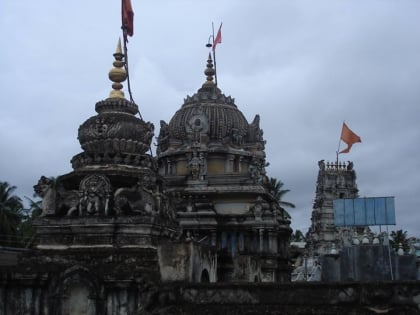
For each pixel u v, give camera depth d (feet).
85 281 67.56
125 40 95.96
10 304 67.41
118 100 86.63
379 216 74.59
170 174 162.09
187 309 49.34
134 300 66.23
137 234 72.74
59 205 76.33
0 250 101.50
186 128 163.63
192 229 140.87
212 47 187.83
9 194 179.01
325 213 263.49
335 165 274.77
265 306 48.60
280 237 156.46
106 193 74.84
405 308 45.91
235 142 165.78
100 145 82.74
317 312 47.06
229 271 120.47
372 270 70.90
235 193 147.95
